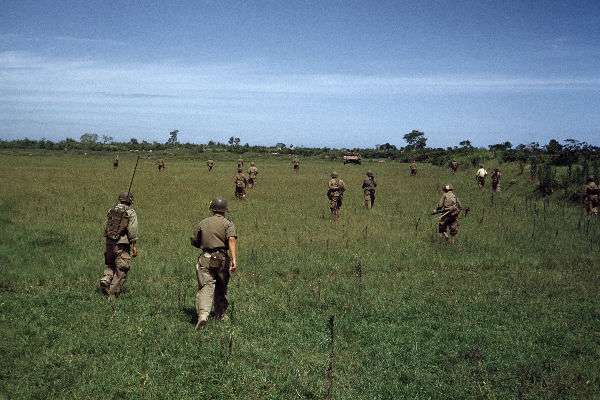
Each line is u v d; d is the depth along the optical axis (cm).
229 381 597
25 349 659
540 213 2325
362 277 1133
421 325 835
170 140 12262
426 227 1811
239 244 1424
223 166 6825
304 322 822
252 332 768
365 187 2353
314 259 1259
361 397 582
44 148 10375
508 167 4038
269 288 1015
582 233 1784
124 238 927
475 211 2377
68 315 797
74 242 1359
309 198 2728
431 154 8438
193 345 698
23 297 891
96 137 11981
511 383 625
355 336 778
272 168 6600
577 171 2948
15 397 539
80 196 2456
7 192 2514
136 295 943
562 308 941
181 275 1102
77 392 556
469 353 705
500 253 1406
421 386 617
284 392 589
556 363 683
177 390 575
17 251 1238
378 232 1662
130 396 556
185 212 2008
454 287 1071
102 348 677
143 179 3794
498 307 938
